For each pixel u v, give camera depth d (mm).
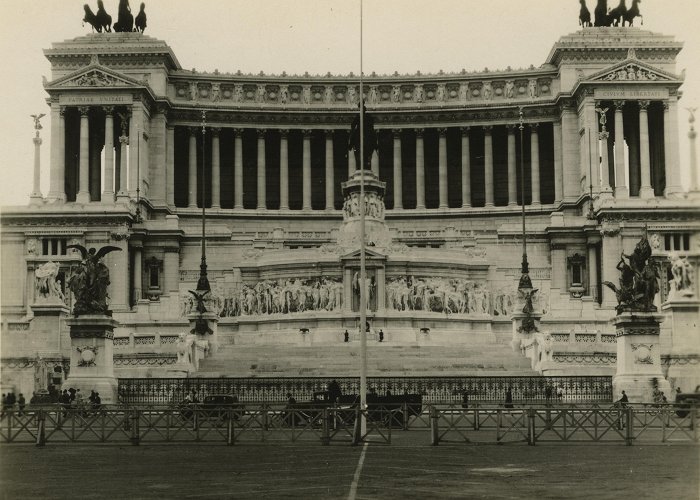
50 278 92688
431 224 153125
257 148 158750
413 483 32656
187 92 155500
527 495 29750
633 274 72000
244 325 109000
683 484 32469
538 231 131125
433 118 156125
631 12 153500
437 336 104000
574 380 75312
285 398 72375
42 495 30391
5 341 90938
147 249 131625
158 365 87875
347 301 106500
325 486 31859
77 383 69625
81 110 143750
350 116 156750
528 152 159625
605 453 43719
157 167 150125
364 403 53906
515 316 96750
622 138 143875
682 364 88062
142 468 37969
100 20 154500
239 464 39156
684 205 124688
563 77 151250
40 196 132375
